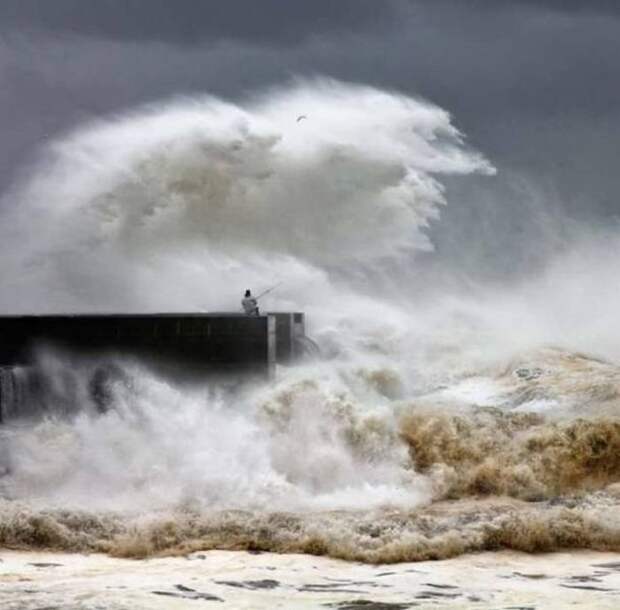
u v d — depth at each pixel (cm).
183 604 3803
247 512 4925
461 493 5425
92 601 3812
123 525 4709
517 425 5816
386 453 5638
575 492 5403
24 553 4484
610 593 3994
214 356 5988
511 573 4272
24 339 5997
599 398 6469
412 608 3794
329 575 4216
